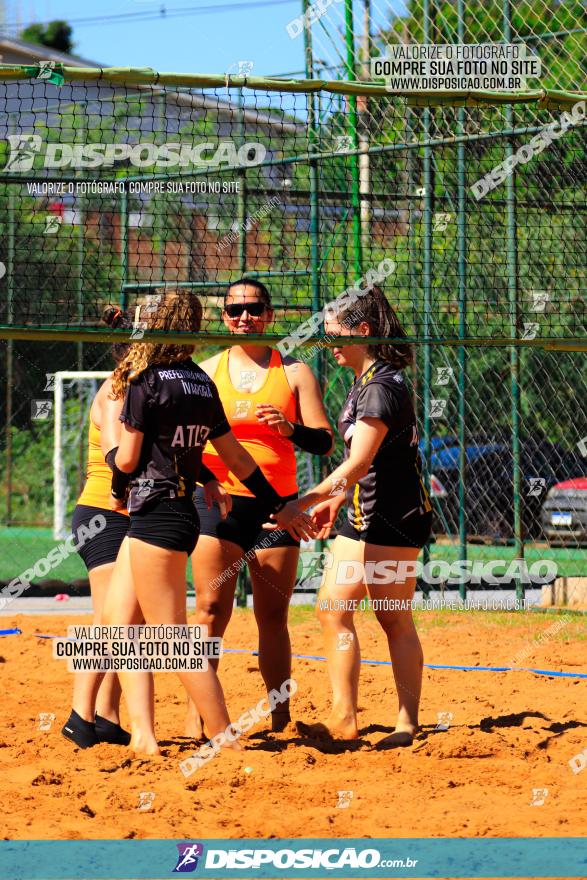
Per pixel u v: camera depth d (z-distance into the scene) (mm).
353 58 36375
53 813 13734
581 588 36906
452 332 35375
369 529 17797
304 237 37375
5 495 63531
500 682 24375
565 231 37906
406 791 14891
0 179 34438
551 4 41156
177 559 16297
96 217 35156
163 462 16156
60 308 32250
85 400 61031
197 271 37969
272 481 18859
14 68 17406
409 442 17750
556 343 19141
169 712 21078
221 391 18984
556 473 46875
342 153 32344
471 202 37219
